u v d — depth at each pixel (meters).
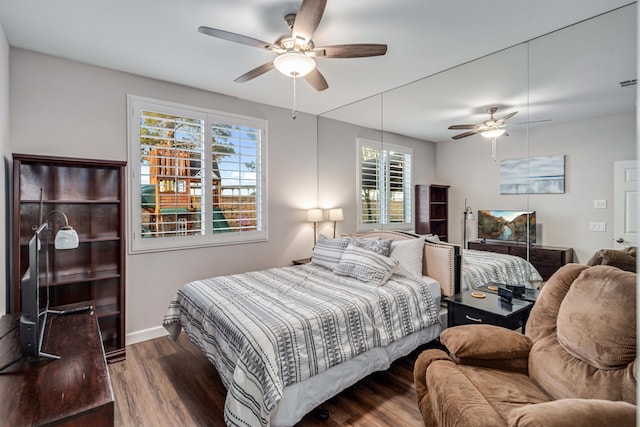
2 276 2.14
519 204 2.57
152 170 3.10
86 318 1.85
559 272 1.80
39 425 0.94
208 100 3.43
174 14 2.01
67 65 2.66
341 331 1.95
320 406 2.03
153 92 3.08
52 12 1.98
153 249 3.10
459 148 2.94
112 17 2.04
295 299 2.19
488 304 2.29
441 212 3.11
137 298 3.03
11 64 2.42
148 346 2.93
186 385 2.29
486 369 1.62
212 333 2.03
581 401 1.09
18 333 1.62
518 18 2.08
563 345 1.51
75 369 1.26
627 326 1.29
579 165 2.24
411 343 2.36
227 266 3.61
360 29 2.19
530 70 2.42
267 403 1.51
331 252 3.17
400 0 1.87
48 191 2.57
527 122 2.48
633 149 2.02
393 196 3.54
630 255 2.05
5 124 2.23
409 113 3.29
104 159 2.75
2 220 2.14
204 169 3.40
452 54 2.60
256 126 3.83
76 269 2.70
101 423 1.04
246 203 3.73
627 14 1.98
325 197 4.41
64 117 2.65
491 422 1.16
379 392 2.19
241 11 1.98
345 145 4.09
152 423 1.88
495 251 2.72
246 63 2.73
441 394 1.40
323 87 2.59
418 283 2.60
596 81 2.13
